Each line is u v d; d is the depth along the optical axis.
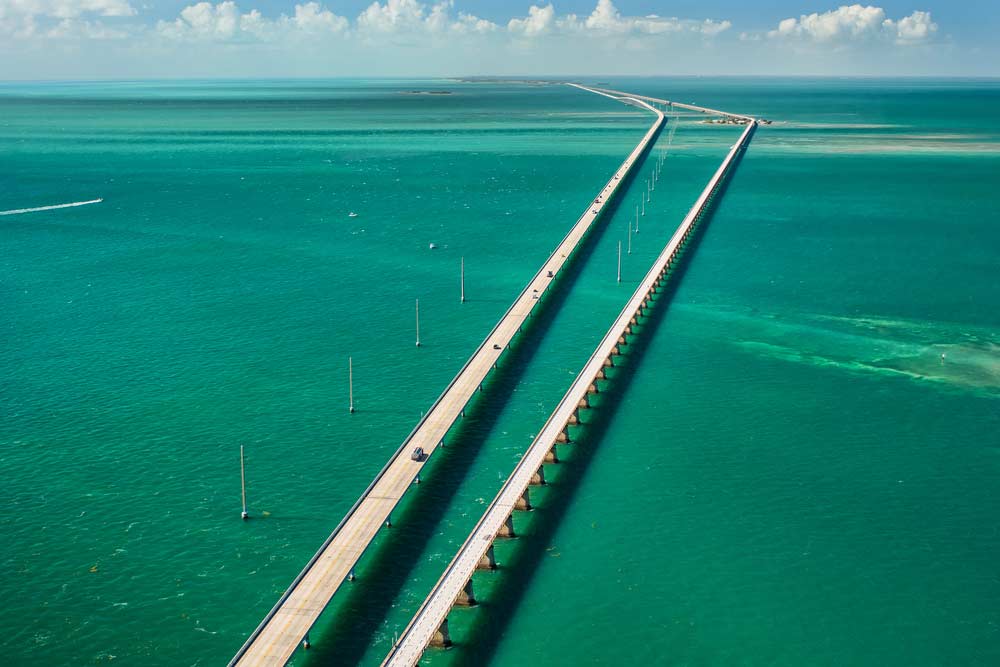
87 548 84.19
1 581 79.19
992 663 70.75
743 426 109.62
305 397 117.44
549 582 80.44
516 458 101.50
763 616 76.00
